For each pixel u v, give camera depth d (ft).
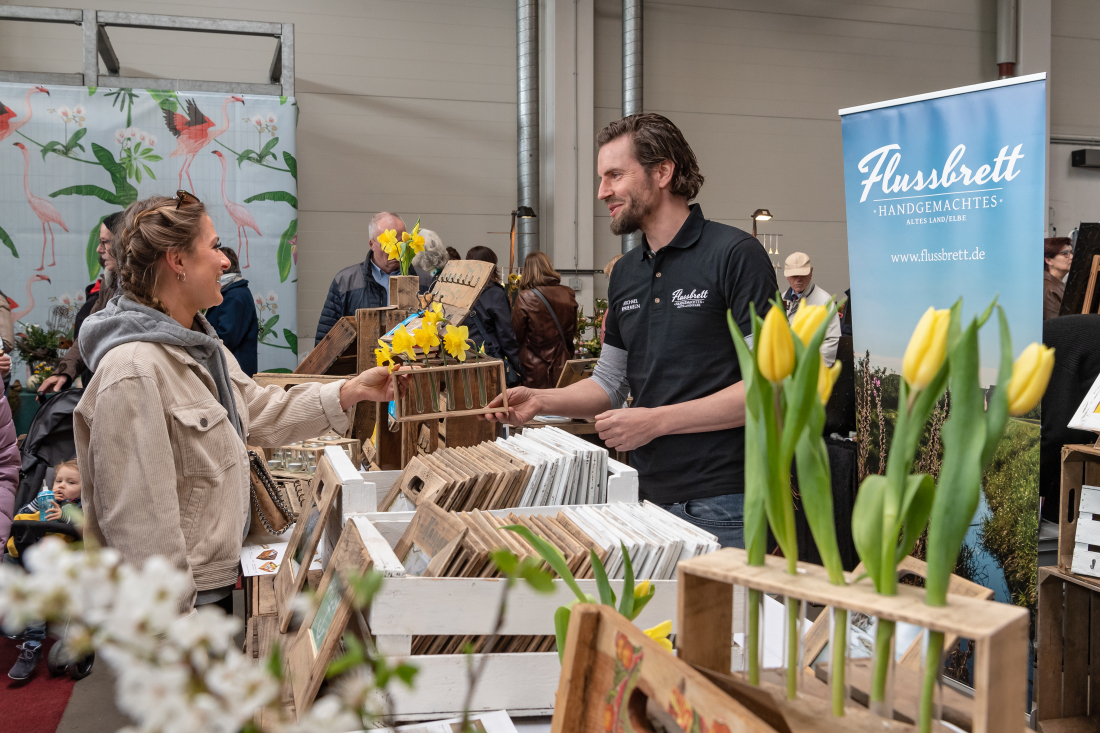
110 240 10.50
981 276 7.85
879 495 2.06
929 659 1.96
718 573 2.27
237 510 5.64
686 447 6.24
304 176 25.08
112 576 1.25
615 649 2.45
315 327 25.27
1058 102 30.86
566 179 26.55
